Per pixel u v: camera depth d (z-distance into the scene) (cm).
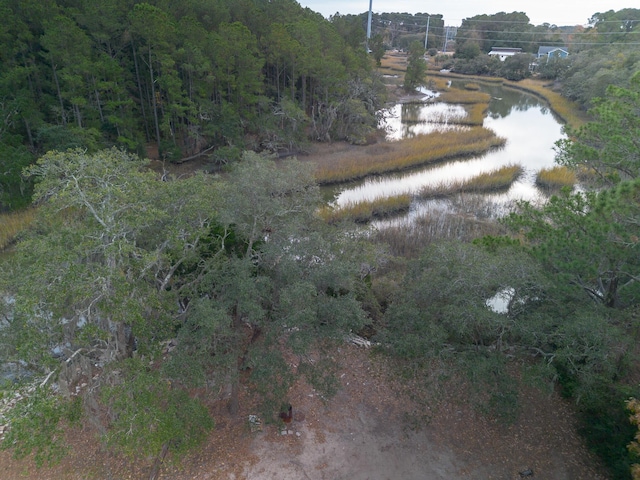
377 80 5741
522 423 1532
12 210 2777
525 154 4656
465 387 1639
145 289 1139
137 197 1173
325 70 4503
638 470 1010
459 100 7038
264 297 1306
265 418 1341
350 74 5081
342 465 1381
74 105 3167
